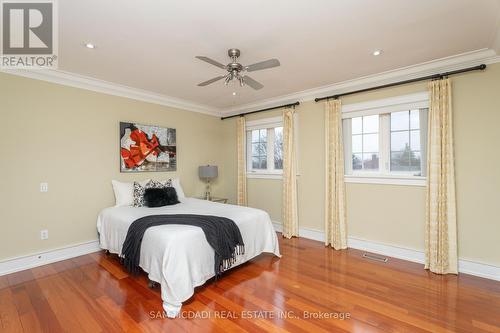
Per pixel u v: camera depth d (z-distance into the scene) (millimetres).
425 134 3061
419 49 2602
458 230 2824
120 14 1951
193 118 4941
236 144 5273
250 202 5047
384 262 3123
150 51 2600
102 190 3623
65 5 1826
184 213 3143
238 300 2277
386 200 3354
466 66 2756
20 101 2926
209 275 2510
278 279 2688
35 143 3031
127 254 2621
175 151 4605
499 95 2602
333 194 3695
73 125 3350
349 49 2598
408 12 1967
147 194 3609
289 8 1901
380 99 3369
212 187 5301
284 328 1887
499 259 2619
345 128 3746
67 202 3289
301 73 3270
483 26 2170
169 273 2150
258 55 2711
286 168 4285
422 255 3068
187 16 1989
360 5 1876
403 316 2020
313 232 4102
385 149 3414
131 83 3639
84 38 2324
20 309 2129
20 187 2922
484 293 2357
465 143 2783
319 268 2965
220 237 2607
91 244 3498
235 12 1945
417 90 3078
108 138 3695
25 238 2951
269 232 3305
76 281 2625
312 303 2221
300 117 4230
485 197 2686
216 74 3277
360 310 2109
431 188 2889
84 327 1901
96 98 3576
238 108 5180
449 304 2182
